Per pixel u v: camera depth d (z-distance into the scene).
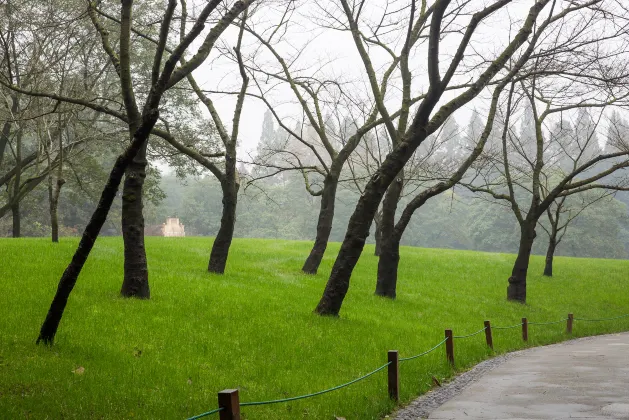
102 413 8.45
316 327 16.48
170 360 12.09
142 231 18.08
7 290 16.88
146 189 51.31
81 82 28.86
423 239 104.44
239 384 11.01
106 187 11.31
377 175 18.48
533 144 86.69
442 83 16.89
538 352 18.58
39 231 64.19
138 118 17.19
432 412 9.42
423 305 25.48
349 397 10.44
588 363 14.60
